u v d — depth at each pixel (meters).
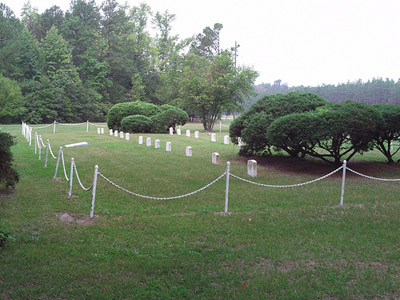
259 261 6.36
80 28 68.81
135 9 81.50
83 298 5.05
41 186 11.58
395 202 10.20
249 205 9.79
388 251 6.82
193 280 5.57
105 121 68.00
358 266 6.17
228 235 7.55
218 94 42.06
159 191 11.31
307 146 15.21
